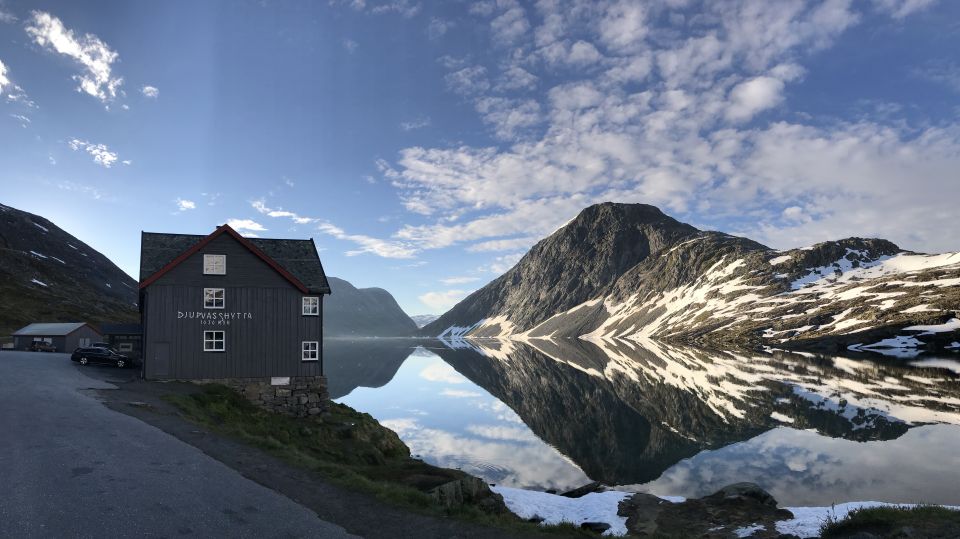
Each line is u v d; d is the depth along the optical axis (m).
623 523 22.95
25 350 76.25
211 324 38.12
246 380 38.31
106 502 12.24
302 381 39.44
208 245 38.75
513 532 13.86
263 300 39.38
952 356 121.81
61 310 138.62
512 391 89.88
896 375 93.94
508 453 45.53
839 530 15.66
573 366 134.75
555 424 60.12
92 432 19.45
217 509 12.87
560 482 36.53
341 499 15.27
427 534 13.04
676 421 60.94
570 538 14.08
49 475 13.84
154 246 42.00
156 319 37.06
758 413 63.09
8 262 172.00
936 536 12.83
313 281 41.31
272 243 45.16
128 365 47.84
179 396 31.30
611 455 45.56
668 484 36.16
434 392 88.19
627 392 84.56
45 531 10.28
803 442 48.03
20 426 19.39
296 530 12.20
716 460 43.03
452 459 42.69
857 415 59.25
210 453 18.77
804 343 160.12
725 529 20.91
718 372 105.81
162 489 13.76
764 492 25.14
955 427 51.50
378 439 37.66
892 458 40.56
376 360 171.25
